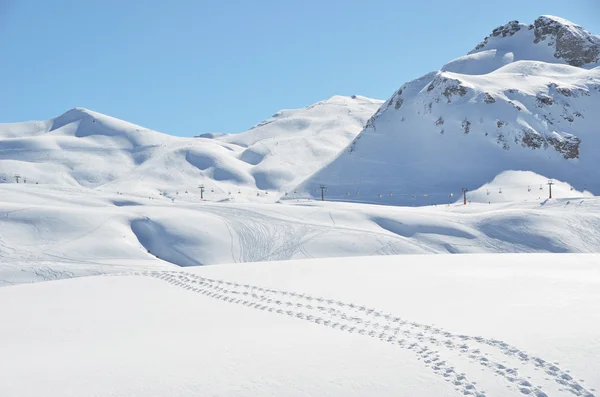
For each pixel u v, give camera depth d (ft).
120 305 62.75
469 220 286.25
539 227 267.80
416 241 264.11
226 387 34.04
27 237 241.96
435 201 523.29
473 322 46.21
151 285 75.82
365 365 36.91
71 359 41.04
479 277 68.54
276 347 41.39
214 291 68.74
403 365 36.78
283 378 35.09
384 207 351.67
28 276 189.26
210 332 47.73
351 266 84.38
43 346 45.98
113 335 48.73
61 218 261.65
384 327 46.52
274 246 250.57
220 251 249.55
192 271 86.28
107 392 33.81
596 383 33.30
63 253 224.74
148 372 36.88
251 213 304.30
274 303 59.47
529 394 32.42
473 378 34.60
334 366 36.83
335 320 50.16
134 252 232.53
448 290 60.59
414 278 69.92
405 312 51.29
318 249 244.42
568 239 257.75
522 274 70.33
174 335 47.32
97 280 81.46
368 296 59.72
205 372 36.45
